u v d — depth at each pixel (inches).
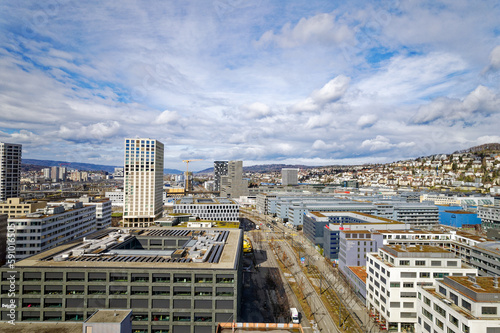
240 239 5831.7
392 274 4441.4
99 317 2588.6
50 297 3811.5
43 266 3878.0
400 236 7062.0
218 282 3922.2
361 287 5585.6
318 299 5556.1
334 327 4532.5
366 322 4712.1
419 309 4020.7
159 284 3873.0
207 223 7657.5
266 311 5012.3
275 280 6510.8
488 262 5915.4
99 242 5216.5
